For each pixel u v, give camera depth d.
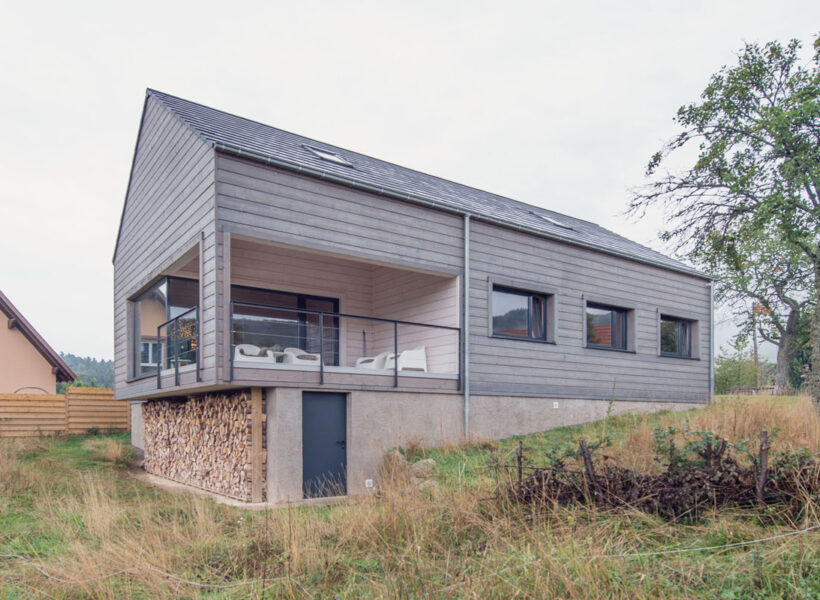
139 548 4.80
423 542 4.57
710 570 3.68
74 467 10.95
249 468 8.30
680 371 14.60
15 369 17.66
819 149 9.67
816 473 4.70
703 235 11.38
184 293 10.82
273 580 4.23
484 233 10.99
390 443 9.36
